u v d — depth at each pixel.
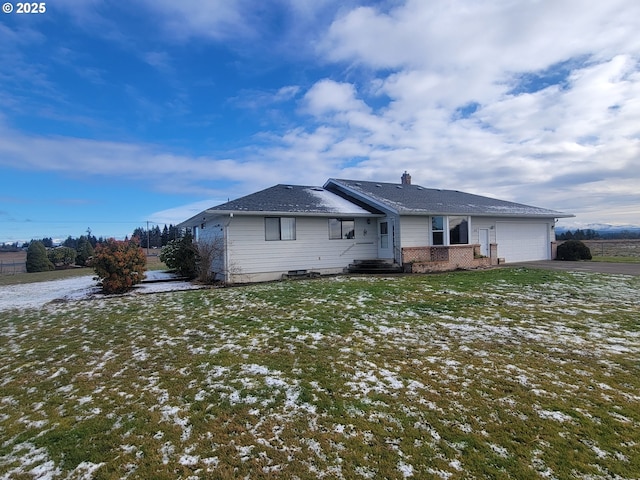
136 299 10.16
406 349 5.18
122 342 5.96
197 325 6.85
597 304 8.00
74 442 3.04
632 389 3.85
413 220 15.65
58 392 4.10
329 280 12.38
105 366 4.88
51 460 2.81
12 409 3.72
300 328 6.36
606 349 5.10
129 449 2.92
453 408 3.46
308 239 14.74
